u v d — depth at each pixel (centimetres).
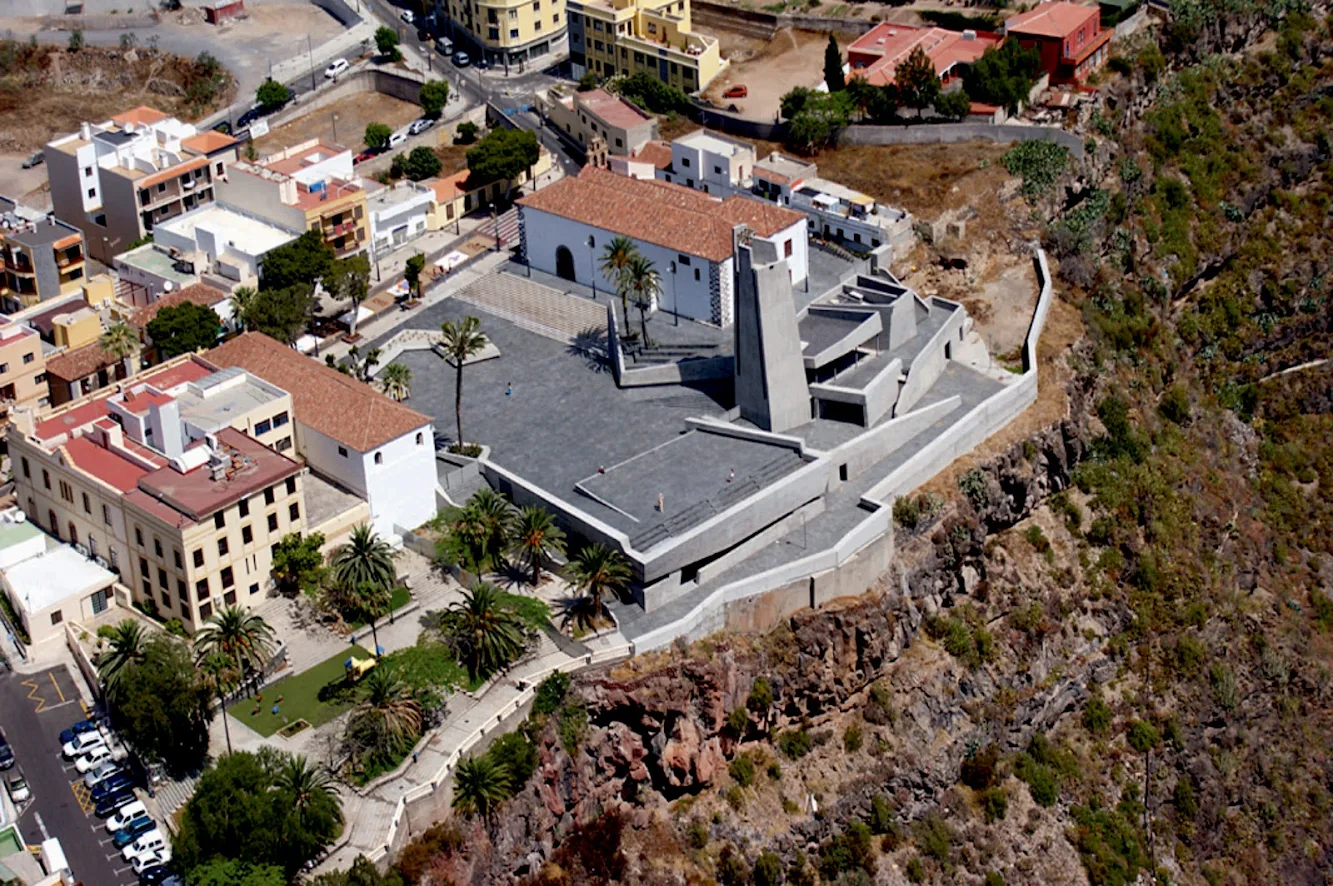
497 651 16362
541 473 19375
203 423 18012
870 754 18525
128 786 15488
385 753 15438
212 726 15875
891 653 18950
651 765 17288
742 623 17912
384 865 14775
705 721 17462
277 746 15625
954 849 18662
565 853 16588
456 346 19438
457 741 15738
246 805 14338
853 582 18700
